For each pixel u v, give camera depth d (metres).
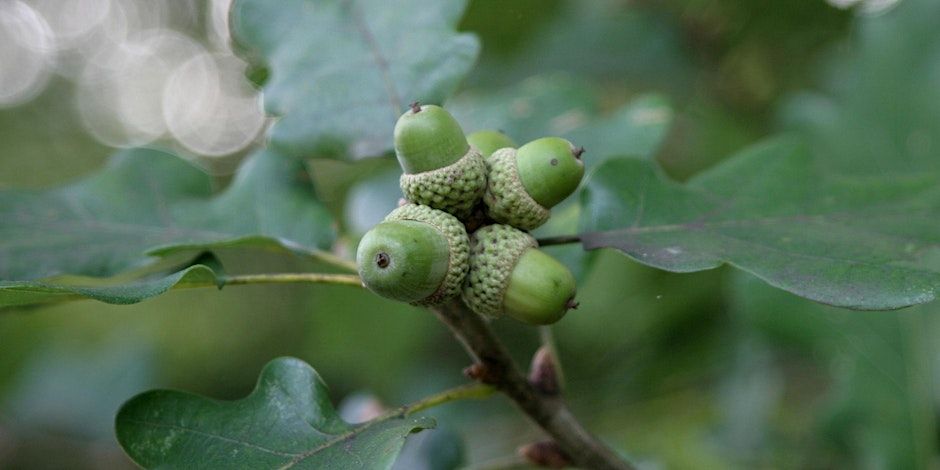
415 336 0.64
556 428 0.40
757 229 0.39
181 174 0.44
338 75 0.43
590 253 0.44
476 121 0.51
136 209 0.43
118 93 1.70
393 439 0.36
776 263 0.38
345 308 0.62
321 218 0.43
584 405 0.63
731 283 0.54
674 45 0.64
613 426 0.60
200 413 0.38
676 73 0.64
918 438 0.47
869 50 0.49
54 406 0.77
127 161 0.44
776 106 0.61
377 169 0.51
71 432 0.76
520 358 0.73
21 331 0.87
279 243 0.41
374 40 0.43
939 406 0.47
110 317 0.90
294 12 0.43
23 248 0.42
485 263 0.37
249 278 0.39
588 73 0.65
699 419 0.58
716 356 0.58
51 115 1.71
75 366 0.79
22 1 1.77
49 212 0.43
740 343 0.55
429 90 0.42
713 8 0.62
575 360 0.68
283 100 0.43
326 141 0.42
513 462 0.44
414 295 0.37
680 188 0.40
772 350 0.53
